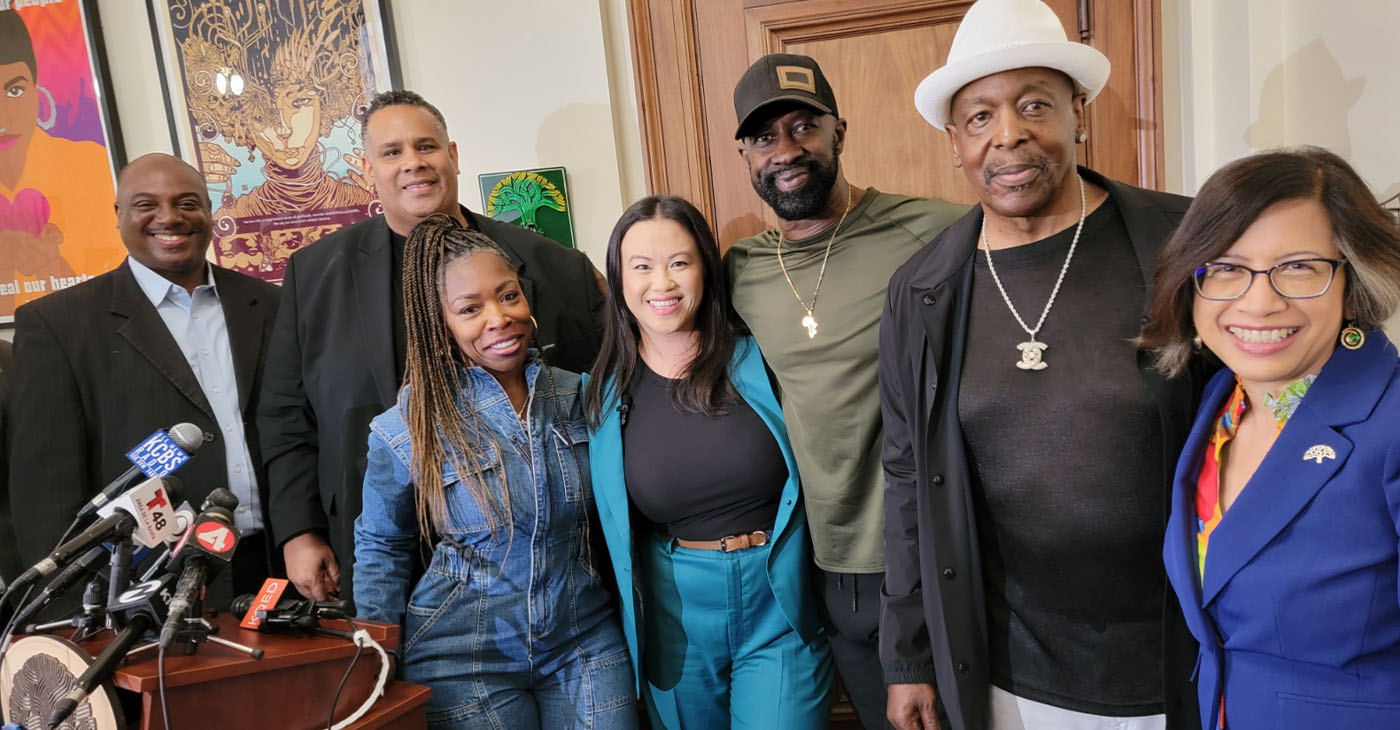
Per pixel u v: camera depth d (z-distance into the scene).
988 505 1.28
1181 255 0.96
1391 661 0.89
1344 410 0.89
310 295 1.82
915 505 1.37
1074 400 1.18
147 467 1.27
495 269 1.45
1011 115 1.19
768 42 2.24
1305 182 0.88
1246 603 0.95
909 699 1.36
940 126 1.34
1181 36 2.12
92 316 1.91
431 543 1.50
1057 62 1.17
